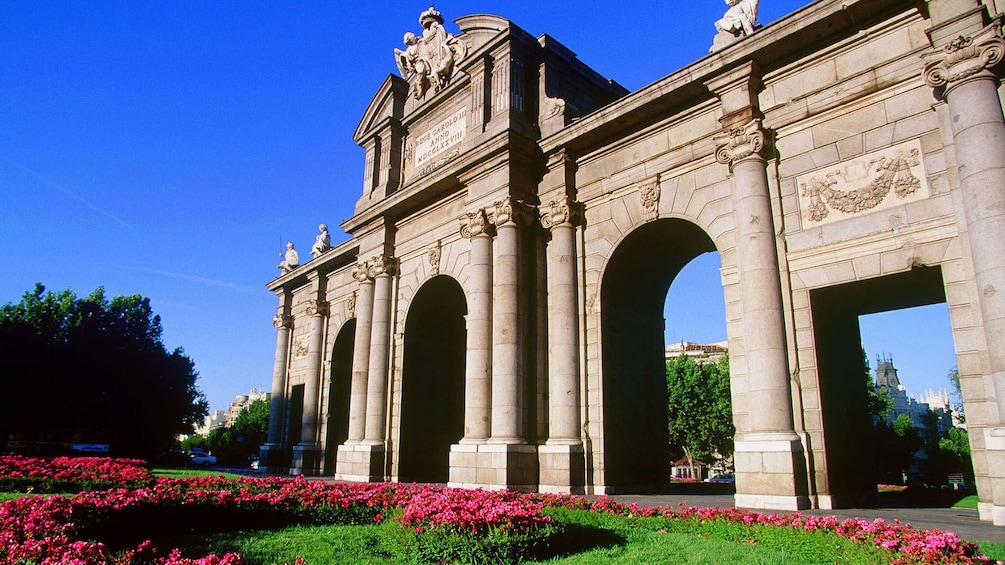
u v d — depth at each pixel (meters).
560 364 23.89
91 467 26.66
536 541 10.76
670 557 10.12
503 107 26.95
